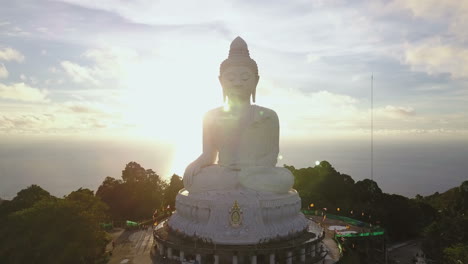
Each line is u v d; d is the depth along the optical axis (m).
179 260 40.69
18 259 39.44
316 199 73.12
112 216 73.44
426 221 74.69
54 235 41.25
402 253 65.50
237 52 48.03
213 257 38.78
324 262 43.09
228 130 45.88
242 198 40.50
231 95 47.28
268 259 39.03
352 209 70.88
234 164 45.31
